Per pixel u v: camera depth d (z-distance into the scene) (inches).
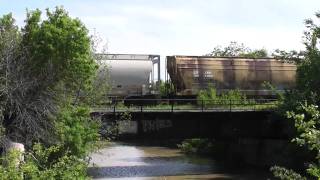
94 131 1027.9
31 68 981.8
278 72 1893.5
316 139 317.1
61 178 561.3
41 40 1046.4
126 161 1617.9
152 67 1942.7
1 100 876.6
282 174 381.7
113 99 1668.3
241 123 1502.2
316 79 1296.8
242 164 1592.0
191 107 1416.1
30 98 903.7
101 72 1236.5
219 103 1537.9
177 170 1438.2
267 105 1499.8
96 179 1230.3
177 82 1802.4
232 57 1888.5
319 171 329.1
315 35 1386.6
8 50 935.7
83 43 1067.9
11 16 1099.9
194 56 1844.2
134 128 1930.4
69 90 1050.7
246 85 1855.3
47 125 900.6
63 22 1061.8
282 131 1493.6
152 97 1745.8
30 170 451.8
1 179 405.4
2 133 741.3
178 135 1493.6
